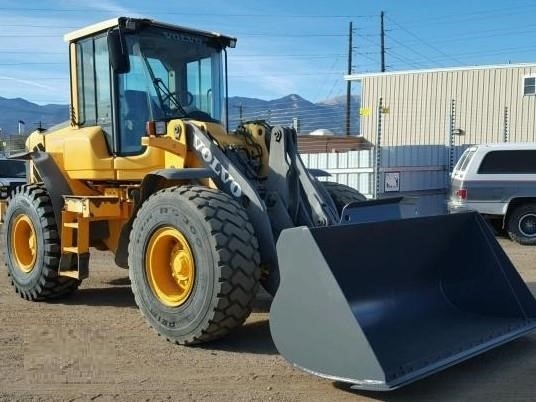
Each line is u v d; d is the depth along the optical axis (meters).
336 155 15.38
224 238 5.04
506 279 5.52
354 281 4.86
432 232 5.43
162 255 5.54
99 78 6.71
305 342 4.32
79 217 6.52
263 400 4.25
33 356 5.14
